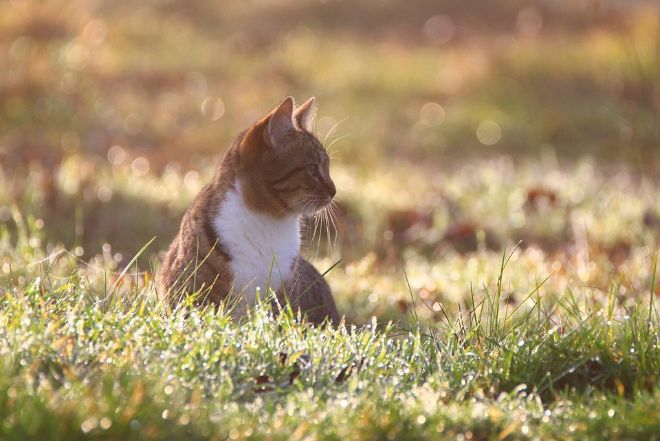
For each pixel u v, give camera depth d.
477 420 5.28
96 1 29.17
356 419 5.12
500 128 21.20
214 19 31.41
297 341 6.05
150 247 11.00
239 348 5.84
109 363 5.45
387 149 19.69
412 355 6.17
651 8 27.09
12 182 12.83
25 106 18.95
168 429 4.82
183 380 5.41
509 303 8.80
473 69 24.86
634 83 19.02
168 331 5.90
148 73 23.89
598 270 9.92
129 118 20.16
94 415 4.79
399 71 25.59
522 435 5.22
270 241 7.43
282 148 7.54
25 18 22.91
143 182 13.45
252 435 4.86
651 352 6.23
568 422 5.36
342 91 24.11
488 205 13.70
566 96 22.91
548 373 5.93
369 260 10.21
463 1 32.38
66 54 21.58
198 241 7.24
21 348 5.41
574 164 18.64
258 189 7.39
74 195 12.32
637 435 5.29
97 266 9.23
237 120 20.92
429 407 5.32
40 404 4.79
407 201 13.87
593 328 6.48
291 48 27.72
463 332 6.67
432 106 23.03
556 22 29.09
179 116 21.06
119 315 6.04
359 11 32.09
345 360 5.93
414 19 31.56
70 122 18.84
